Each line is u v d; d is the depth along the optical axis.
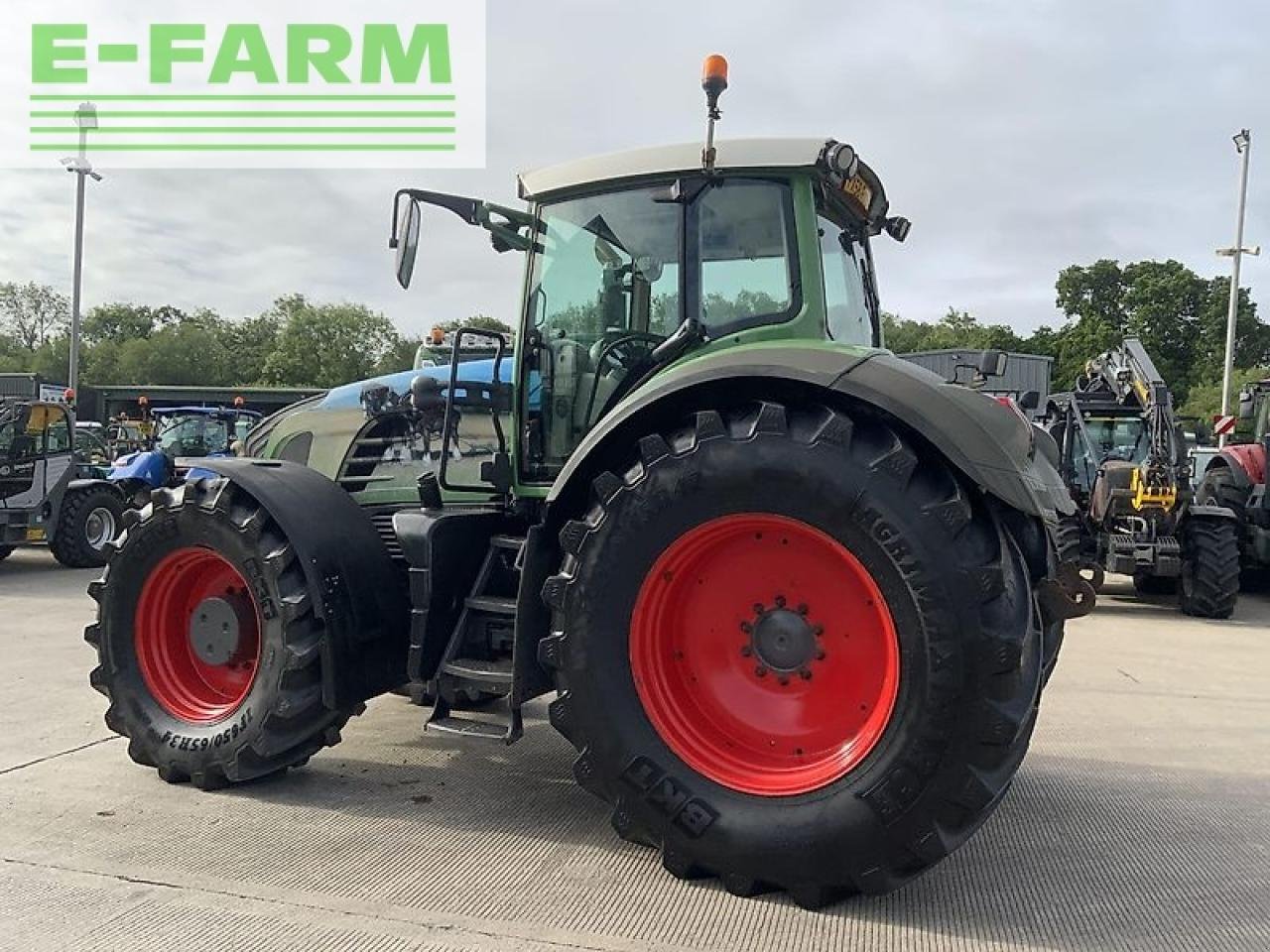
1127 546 9.09
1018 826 3.46
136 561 3.91
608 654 2.93
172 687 3.92
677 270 3.51
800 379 2.79
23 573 10.95
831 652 2.89
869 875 2.67
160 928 2.58
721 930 2.61
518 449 3.79
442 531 3.51
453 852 3.13
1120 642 7.55
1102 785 3.95
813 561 2.89
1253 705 5.39
